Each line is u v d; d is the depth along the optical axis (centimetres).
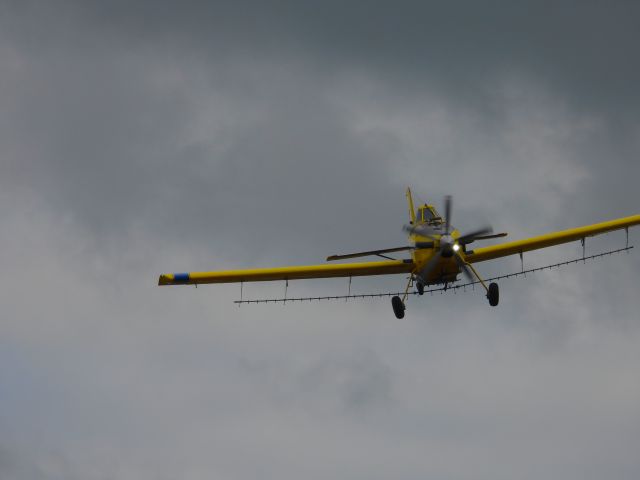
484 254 15975
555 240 16150
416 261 15488
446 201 15025
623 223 16350
